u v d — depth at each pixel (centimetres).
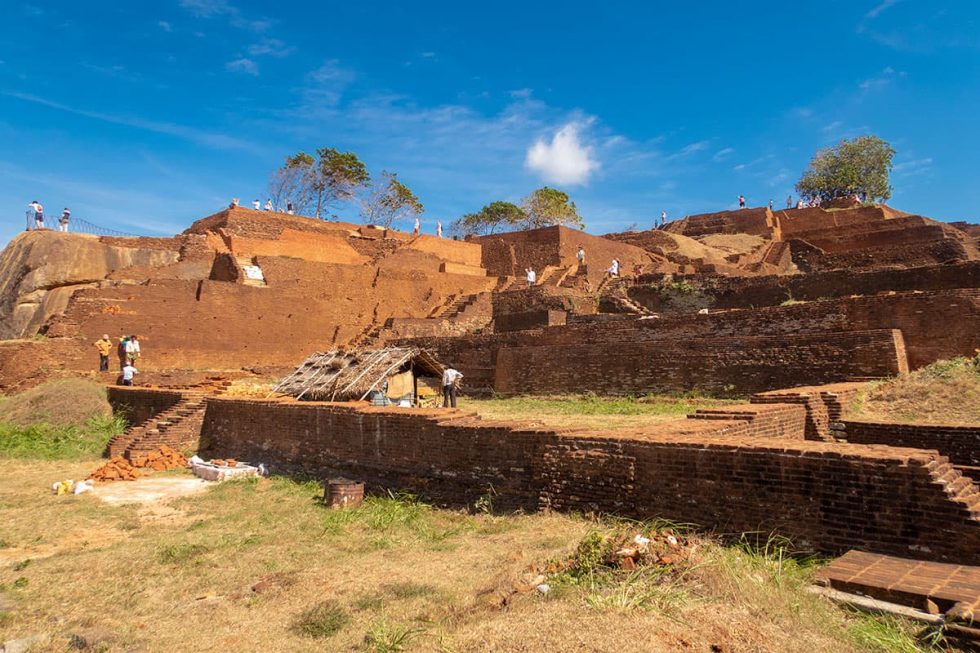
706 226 6119
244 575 778
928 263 3716
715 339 2236
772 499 753
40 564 845
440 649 508
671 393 2288
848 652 485
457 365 3094
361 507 1141
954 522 641
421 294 4100
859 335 1942
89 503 1246
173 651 565
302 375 2103
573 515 911
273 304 3403
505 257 4775
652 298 3506
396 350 2039
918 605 550
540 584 637
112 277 3322
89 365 2795
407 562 796
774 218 5903
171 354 3039
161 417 1933
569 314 3103
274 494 1289
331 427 1437
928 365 1892
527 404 2416
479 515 1027
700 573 609
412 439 1238
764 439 855
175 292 3091
